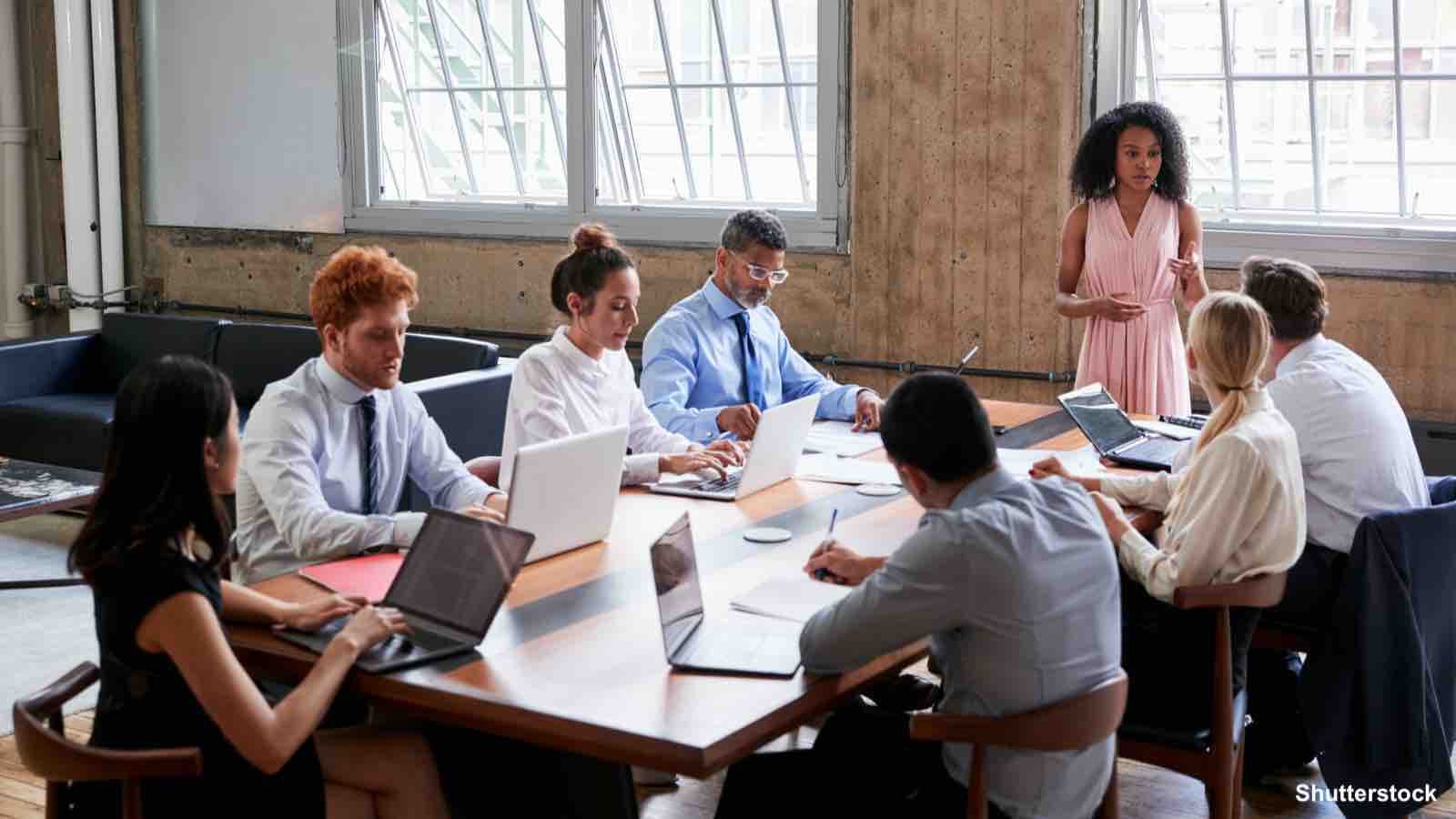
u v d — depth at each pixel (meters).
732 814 2.69
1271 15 5.99
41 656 4.83
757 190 7.32
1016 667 2.33
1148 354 5.22
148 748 2.28
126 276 8.90
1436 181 5.88
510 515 2.96
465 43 7.88
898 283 6.71
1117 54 6.17
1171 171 5.20
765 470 3.69
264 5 8.20
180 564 2.24
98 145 8.60
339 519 3.05
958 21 6.39
